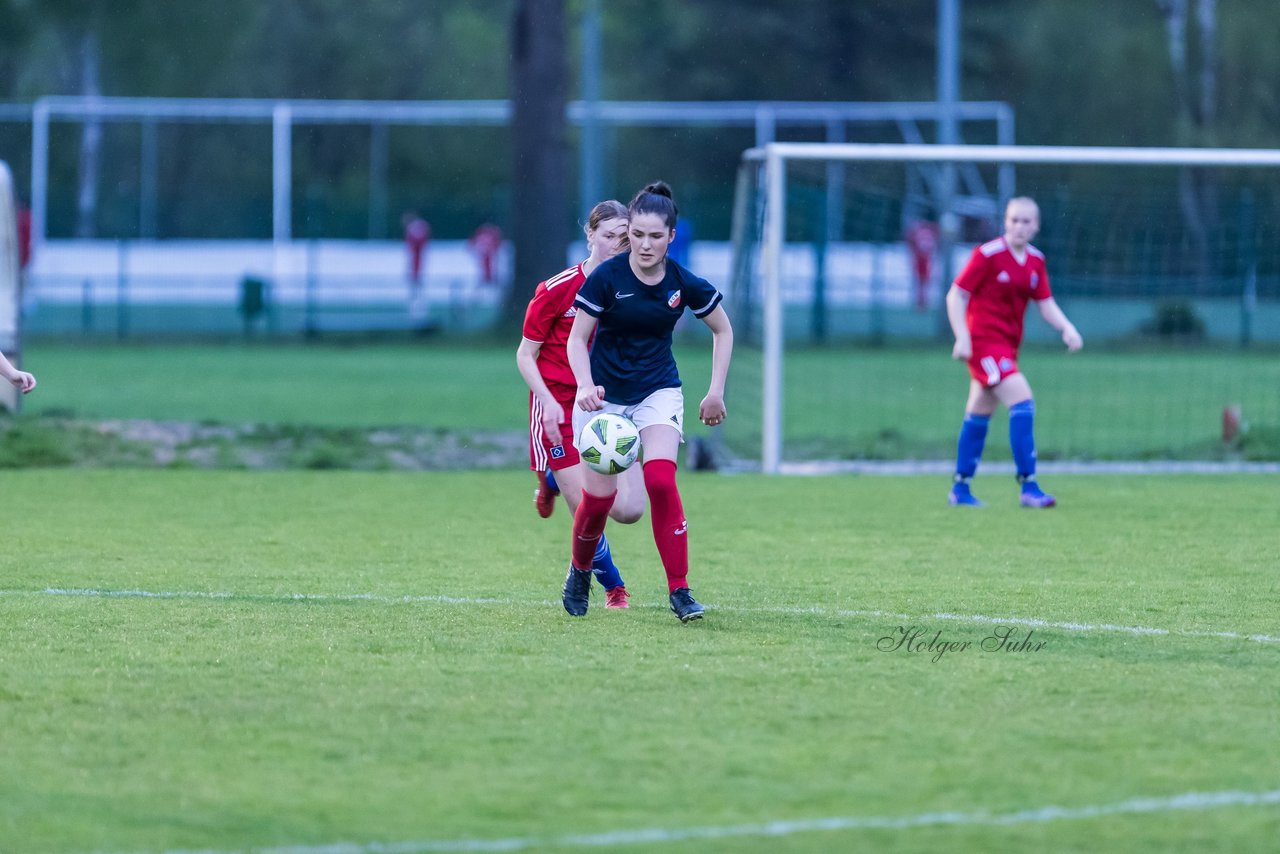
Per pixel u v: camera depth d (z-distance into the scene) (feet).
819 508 126.11
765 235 155.02
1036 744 58.13
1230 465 157.07
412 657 71.05
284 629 76.95
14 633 75.51
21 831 48.88
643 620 79.92
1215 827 49.73
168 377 256.93
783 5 625.41
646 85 624.18
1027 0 614.75
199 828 49.21
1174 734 59.52
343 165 616.39
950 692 65.41
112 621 78.64
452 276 450.71
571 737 58.80
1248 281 300.61
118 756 56.29
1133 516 121.39
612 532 111.24
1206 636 76.74
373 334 360.89
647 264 74.59
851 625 78.74
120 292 349.41
